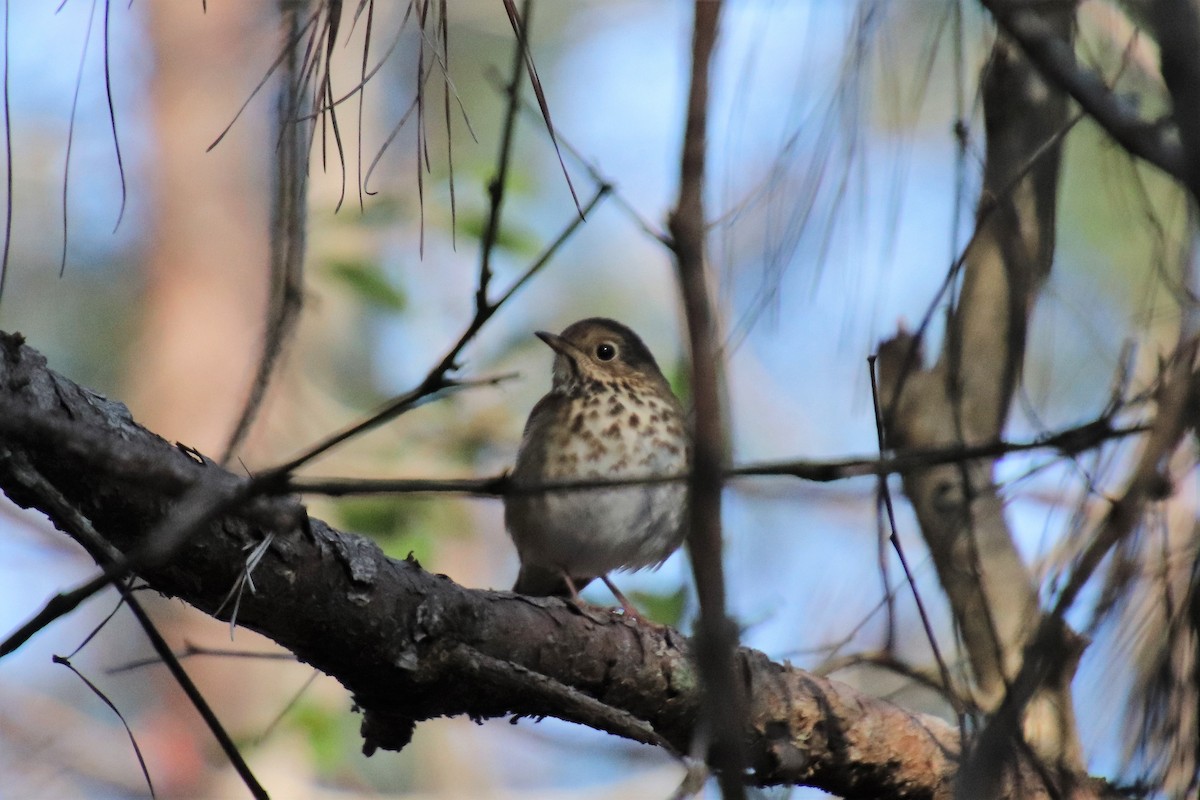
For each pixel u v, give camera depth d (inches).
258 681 716.7
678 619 500.7
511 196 617.9
